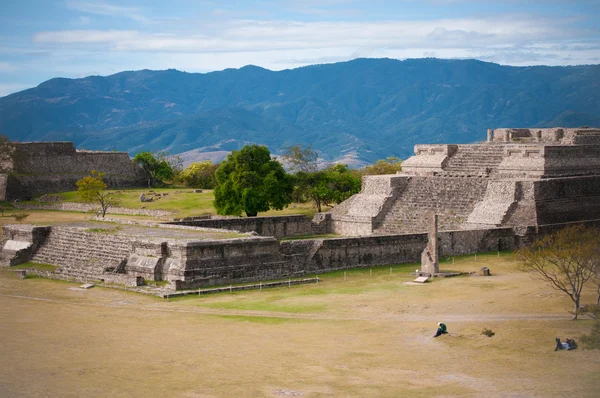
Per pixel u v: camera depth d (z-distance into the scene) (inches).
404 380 2000.5
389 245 3944.4
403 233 4365.2
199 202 6501.0
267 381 1999.3
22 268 3779.5
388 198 5034.5
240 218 4707.2
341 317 2714.1
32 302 2987.2
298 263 3592.5
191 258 3225.9
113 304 2945.4
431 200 4909.0
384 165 7559.1
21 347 2315.5
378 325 2578.7
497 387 1929.1
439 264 3801.7
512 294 2994.6
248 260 3393.2
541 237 4298.7
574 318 2546.8
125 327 2573.8
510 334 2389.3
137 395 1887.3
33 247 3944.4
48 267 3713.1
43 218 5738.2
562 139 5305.1
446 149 5265.8
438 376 2030.0
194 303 2962.6
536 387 1918.1
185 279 3181.6
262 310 2839.6
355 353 2251.5
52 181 7869.1
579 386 1913.1
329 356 2222.0
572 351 2197.3
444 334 2420.0
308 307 2878.9
